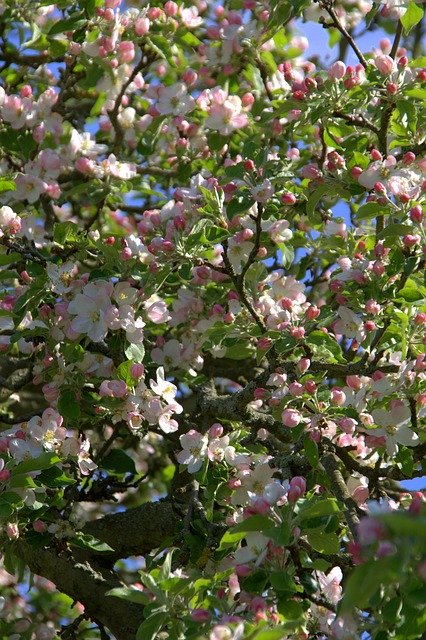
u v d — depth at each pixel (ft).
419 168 16.94
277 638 11.62
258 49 21.65
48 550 18.51
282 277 18.13
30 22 23.81
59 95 23.36
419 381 15.19
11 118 21.71
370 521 10.24
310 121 17.74
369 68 17.65
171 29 22.08
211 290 19.02
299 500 13.32
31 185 20.15
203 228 16.29
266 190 15.97
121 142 23.07
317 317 16.51
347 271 16.07
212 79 22.86
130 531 19.51
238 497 15.78
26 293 17.38
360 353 19.69
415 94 16.79
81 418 18.40
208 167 22.47
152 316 17.35
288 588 12.70
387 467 17.10
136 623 17.99
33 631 19.79
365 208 15.62
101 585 18.42
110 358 17.92
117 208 24.02
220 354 18.98
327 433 16.03
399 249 15.80
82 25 20.84
